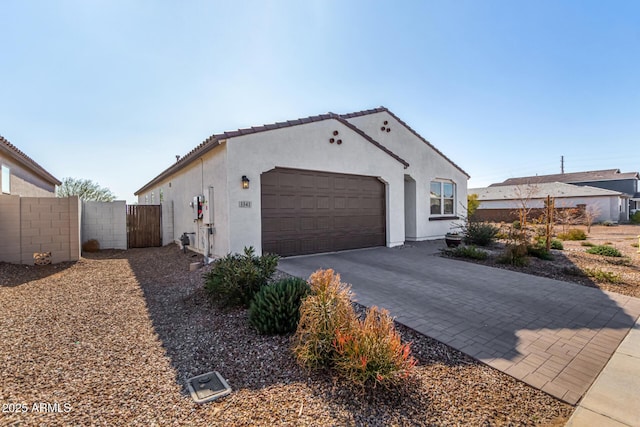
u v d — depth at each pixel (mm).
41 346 3506
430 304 5047
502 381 2887
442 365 3168
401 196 11492
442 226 14266
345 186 9945
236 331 3918
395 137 12695
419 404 2512
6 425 2158
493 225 13594
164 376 2893
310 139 8906
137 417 2291
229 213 7410
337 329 2961
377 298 5336
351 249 10133
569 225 21969
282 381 2814
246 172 7684
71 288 6102
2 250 7867
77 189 22875
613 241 14820
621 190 37000
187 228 10930
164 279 6867
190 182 10555
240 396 2582
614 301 5266
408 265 8023
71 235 8789
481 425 2291
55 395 2553
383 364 2619
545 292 5762
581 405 2541
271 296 3910
